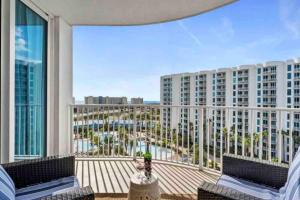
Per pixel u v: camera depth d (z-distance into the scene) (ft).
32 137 12.14
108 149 14.37
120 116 14.30
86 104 14.56
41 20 12.92
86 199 5.14
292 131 10.54
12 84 9.71
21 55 11.30
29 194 6.34
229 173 7.38
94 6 12.70
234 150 11.98
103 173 11.83
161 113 13.93
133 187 6.93
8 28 9.44
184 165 12.98
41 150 12.92
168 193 9.74
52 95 13.70
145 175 7.30
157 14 13.87
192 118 13.19
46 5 12.49
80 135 14.66
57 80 13.73
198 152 12.67
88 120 14.57
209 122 12.60
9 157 9.55
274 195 6.15
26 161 6.94
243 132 11.77
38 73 12.68
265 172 6.77
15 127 10.93
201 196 5.37
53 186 6.85
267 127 11.23
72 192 5.22
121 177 11.33
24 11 11.38
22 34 11.29
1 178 4.95
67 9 13.05
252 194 6.23
